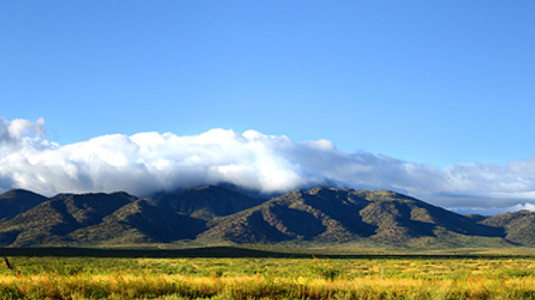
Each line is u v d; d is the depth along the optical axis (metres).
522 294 19.78
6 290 19.98
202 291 20.58
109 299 18.69
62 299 19.16
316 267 29.84
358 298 19.39
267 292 20.25
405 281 23.02
